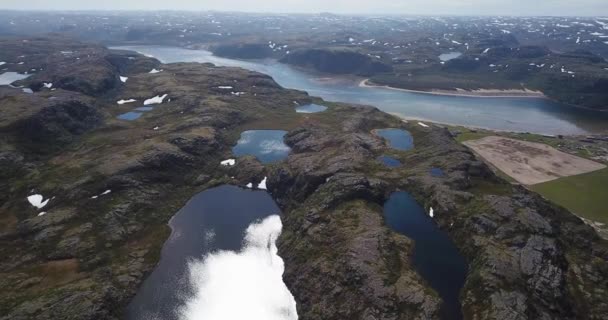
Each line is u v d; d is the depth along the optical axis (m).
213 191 104.75
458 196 81.69
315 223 80.19
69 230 82.44
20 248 77.50
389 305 58.19
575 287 61.00
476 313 55.56
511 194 83.06
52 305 62.50
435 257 69.12
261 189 105.69
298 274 70.75
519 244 65.94
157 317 65.31
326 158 106.31
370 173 96.44
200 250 81.44
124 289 69.75
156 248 81.56
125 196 94.25
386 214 81.50
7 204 91.56
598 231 90.50
